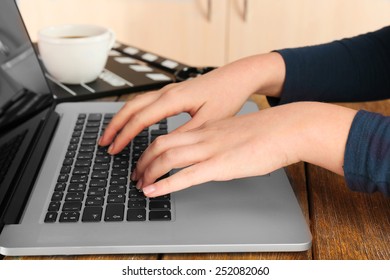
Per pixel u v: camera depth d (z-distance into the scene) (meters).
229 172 0.51
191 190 0.55
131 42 2.00
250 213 0.51
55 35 0.93
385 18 1.84
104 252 0.46
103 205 0.52
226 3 1.90
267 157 0.52
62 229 0.48
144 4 1.95
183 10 1.94
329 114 0.53
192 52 1.99
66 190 0.54
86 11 1.97
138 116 0.61
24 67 0.72
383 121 0.51
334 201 0.56
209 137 0.54
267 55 0.74
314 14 1.87
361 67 0.76
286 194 0.54
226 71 0.68
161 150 0.54
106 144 0.64
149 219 0.49
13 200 0.53
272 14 1.89
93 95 0.85
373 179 0.49
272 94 0.74
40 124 0.69
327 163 0.52
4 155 0.57
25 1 1.95
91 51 0.86
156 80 0.91
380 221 0.53
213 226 0.49
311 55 0.75
